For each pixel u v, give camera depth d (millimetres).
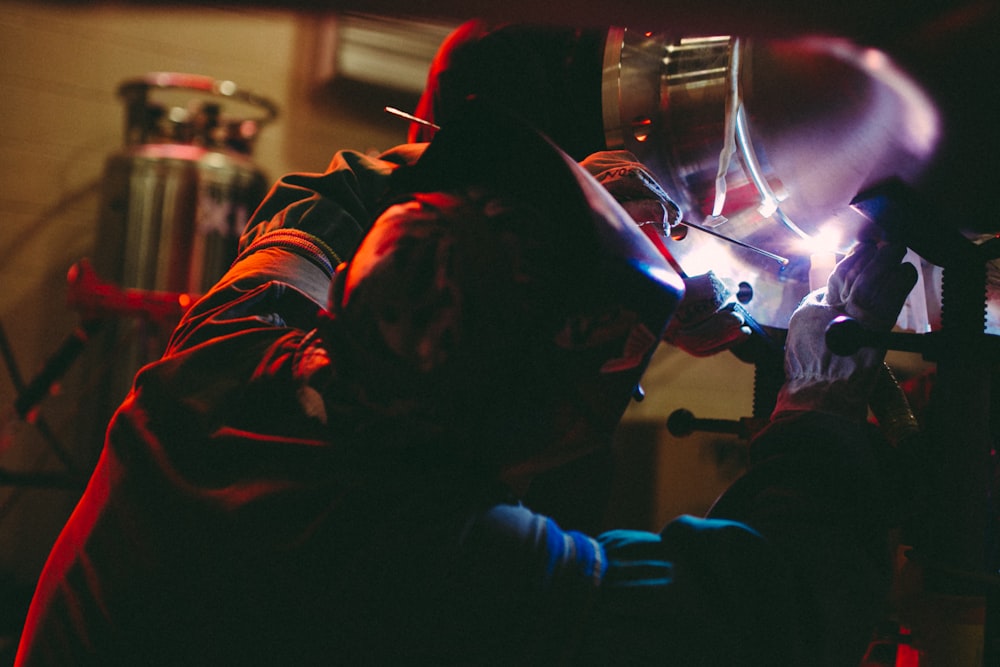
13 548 2586
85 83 2664
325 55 2914
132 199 2365
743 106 684
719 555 477
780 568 481
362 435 494
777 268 812
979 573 608
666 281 490
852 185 605
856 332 563
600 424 486
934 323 849
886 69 436
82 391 2625
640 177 722
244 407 550
